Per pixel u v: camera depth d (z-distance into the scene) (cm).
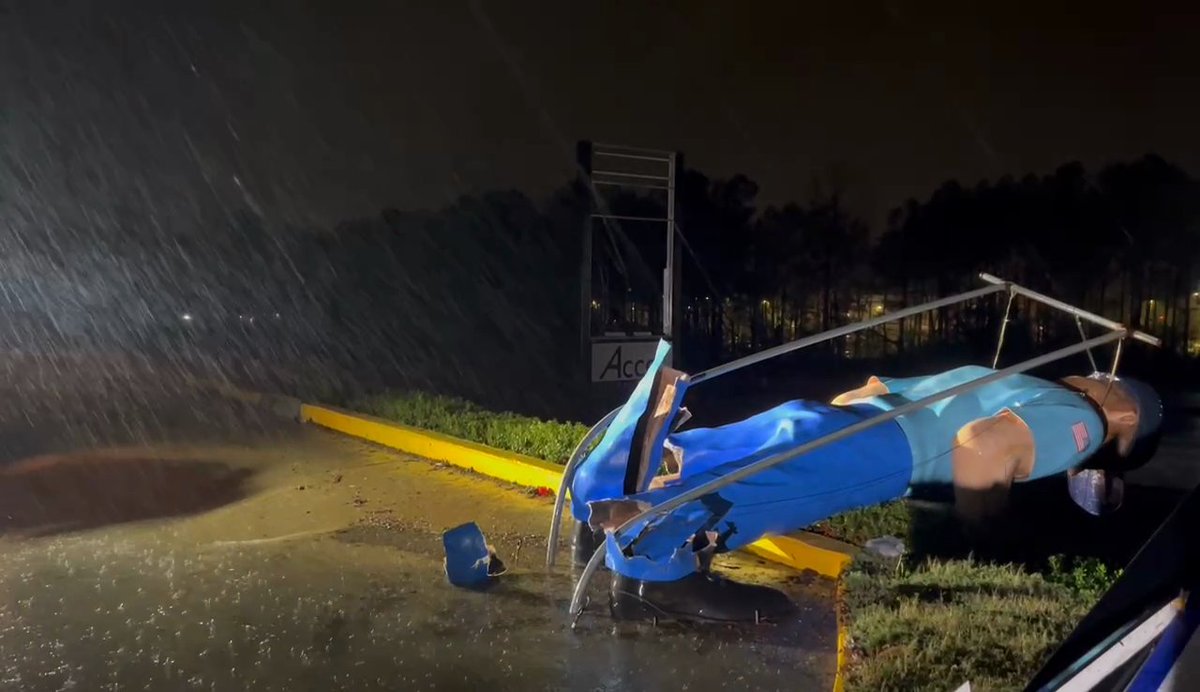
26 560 752
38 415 1556
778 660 550
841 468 579
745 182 2969
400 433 1196
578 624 606
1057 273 2505
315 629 607
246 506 916
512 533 805
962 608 528
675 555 596
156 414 1559
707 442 627
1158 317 2394
